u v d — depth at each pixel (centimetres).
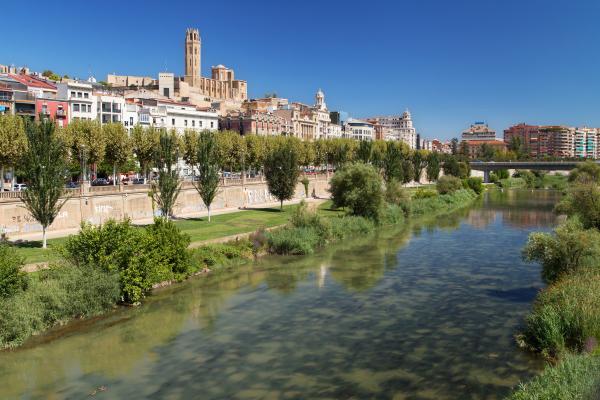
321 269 6438
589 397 2595
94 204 7969
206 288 5534
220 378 3369
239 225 8706
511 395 2930
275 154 11062
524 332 4000
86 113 13762
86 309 4497
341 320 4506
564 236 4856
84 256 4831
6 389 3219
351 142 18012
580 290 3991
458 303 4950
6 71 17975
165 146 7869
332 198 9938
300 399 3083
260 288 5550
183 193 9931
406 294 5291
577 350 3400
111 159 9156
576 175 13612
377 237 8856
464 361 3578
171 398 3105
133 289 4869
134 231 5216
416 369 3472
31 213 6419
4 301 3938
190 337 4103
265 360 3653
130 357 3709
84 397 3119
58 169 6112
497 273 6134
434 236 8931
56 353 3766
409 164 16750
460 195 15112
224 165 12875
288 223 8681
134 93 17888
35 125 6016
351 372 3441
